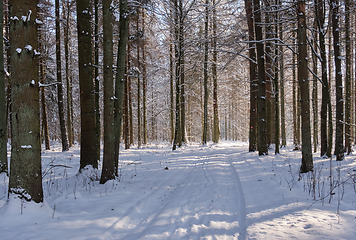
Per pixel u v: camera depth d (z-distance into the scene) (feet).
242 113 143.54
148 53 68.33
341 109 35.37
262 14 48.39
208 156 49.42
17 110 15.40
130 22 52.80
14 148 15.57
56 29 51.96
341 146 34.73
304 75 27.30
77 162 38.55
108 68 24.04
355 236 11.15
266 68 54.90
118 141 26.53
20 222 14.02
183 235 13.14
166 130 140.56
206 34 63.31
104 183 23.90
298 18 27.86
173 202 19.03
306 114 27.17
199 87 103.04
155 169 33.55
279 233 12.00
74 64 66.64
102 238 12.68
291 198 17.66
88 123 28.40
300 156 42.19
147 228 14.21
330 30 51.08
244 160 40.06
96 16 40.68
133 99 101.81
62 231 13.14
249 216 15.21
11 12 15.30
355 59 69.15
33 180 15.67
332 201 16.71
